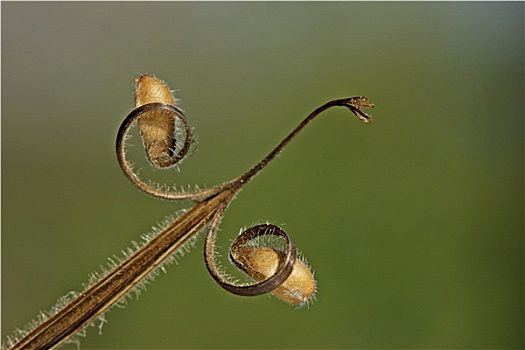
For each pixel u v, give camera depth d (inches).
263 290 3.0
